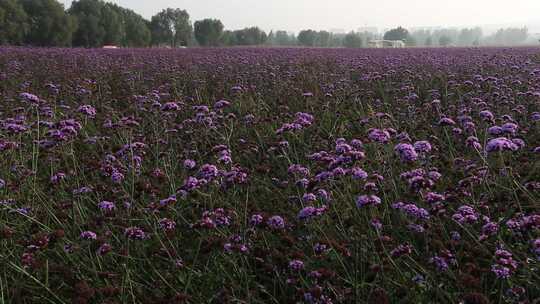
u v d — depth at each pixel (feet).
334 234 12.89
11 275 11.57
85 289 9.97
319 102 29.12
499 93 28.30
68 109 28.32
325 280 10.25
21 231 13.47
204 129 22.77
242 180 14.28
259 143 22.00
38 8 219.41
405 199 14.20
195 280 11.45
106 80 42.75
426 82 37.60
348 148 14.98
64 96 33.78
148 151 20.88
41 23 218.18
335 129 22.86
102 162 17.72
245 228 12.69
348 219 13.25
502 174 15.12
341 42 530.27
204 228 11.74
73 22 233.35
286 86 35.99
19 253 12.62
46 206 14.23
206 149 20.45
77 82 40.19
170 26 322.55
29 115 25.96
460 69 47.21
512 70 42.63
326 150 19.90
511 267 9.66
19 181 16.30
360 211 13.52
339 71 47.55
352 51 104.47
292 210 14.76
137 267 12.26
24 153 19.31
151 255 12.36
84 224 13.34
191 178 13.91
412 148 13.65
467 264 10.43
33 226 13.60
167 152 19.47
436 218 12.60
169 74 45.37
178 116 28.25
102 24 258.37
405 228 12.92
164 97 33.60
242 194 16.24
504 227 12.39
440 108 26.48
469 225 12.23
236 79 41.60
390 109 27.20
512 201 13.69
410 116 24.50
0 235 11.85
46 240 11.53
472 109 24.91
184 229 13.74
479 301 8.89
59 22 222.07
